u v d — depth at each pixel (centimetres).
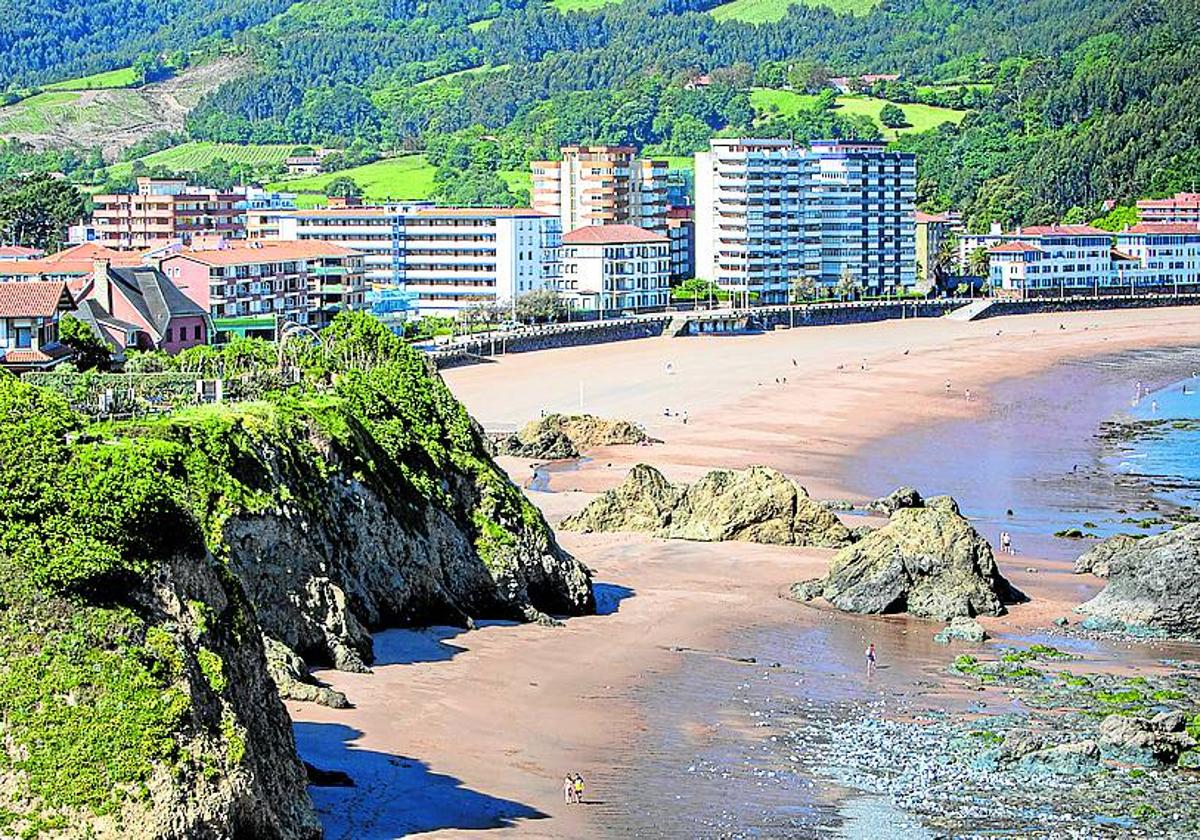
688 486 15462
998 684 10538
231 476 9781
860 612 12369
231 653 7538
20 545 7081
